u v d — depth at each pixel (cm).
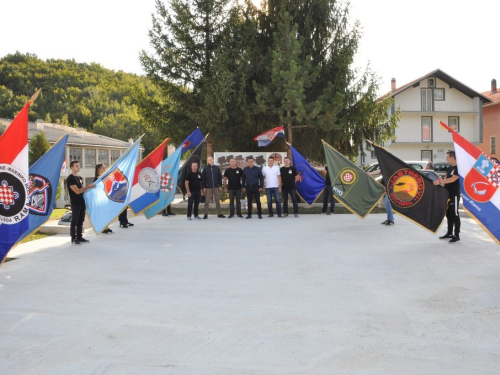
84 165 3888
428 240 1010
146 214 1372
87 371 397
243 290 640
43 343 461
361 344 449
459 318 518
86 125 7675
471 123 4253
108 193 1058
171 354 431
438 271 729
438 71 4094
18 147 711
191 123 2041
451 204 989
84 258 862
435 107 4200
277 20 2011
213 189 1470
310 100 2017
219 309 560
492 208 830
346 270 746
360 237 1059
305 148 2167
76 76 8925
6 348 450
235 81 1873
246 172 1448
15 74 8038
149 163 1256
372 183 1282
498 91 4991
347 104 2006
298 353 430
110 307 571
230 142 2152
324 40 2041
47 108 7625
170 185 1392
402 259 821
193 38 2045
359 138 2122
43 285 675
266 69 1908
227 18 2044
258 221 1380
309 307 563
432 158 4266
